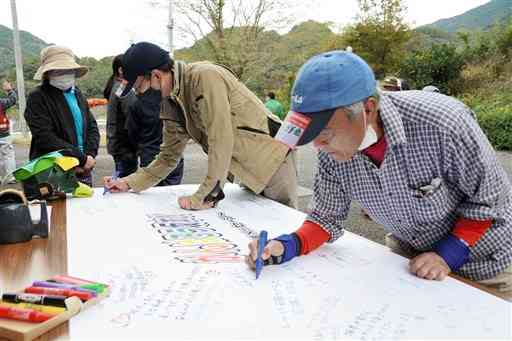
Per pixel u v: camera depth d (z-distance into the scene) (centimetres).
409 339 96
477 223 128
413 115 121
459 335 97
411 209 133
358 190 140
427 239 145
